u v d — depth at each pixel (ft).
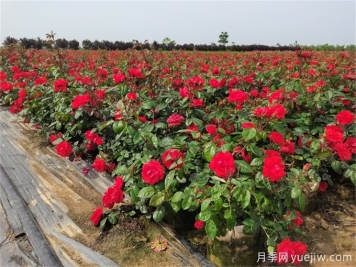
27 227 6.85
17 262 6.04
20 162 9.97
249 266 5.82
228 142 6.33
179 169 5.85
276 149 6.66
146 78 10.16
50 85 11.96
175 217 6.82
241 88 10.95
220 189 5.09
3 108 15.64
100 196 8.27
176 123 6.89
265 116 6.51
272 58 19.17
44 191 8.43
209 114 8.30
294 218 5.79
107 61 18.52
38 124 11.89
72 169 9.54
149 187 5.96
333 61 14.03
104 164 8.04
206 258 6.15
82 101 8.49
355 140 7.32
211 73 12.55
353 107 9.22
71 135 10.16
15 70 14.96
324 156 6.75
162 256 6.18
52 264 5.90
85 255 6.22
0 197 7.93
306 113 8.78
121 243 6.48
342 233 7.15
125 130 7.17
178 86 10.08
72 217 7.37
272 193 5.81
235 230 5.61
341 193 8.51
